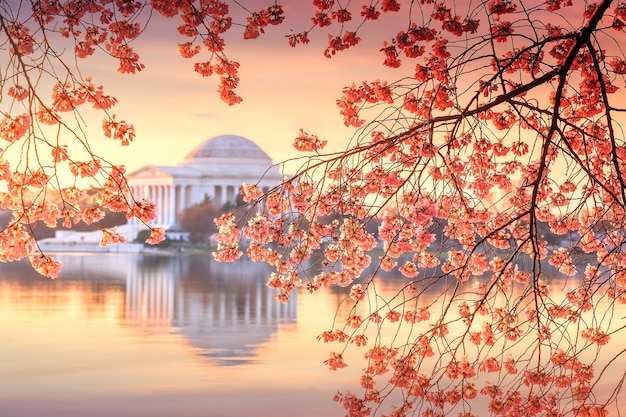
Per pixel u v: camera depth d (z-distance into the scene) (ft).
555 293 178.19
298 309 181.98
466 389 50.44
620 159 54.24
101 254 567.59
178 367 110.01
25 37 41.27
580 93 53.67
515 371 51.16
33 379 102.12
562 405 75.15
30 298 204.54
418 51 47.19
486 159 54.03
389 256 53.21
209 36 47.01
